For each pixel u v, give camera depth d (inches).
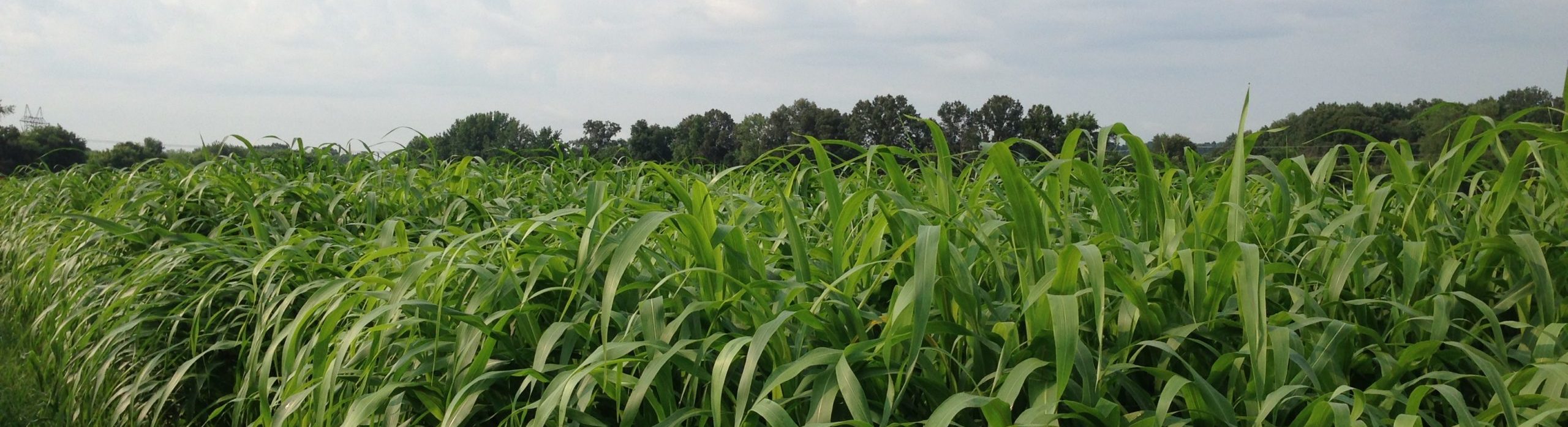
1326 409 52.9
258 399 100.7
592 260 76.0
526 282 83.0
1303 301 69.1
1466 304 77.0
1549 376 58.2
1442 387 52.6
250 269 115.9
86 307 137.0
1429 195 89.4
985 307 73.6
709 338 65.6
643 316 70.0
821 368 67.1
